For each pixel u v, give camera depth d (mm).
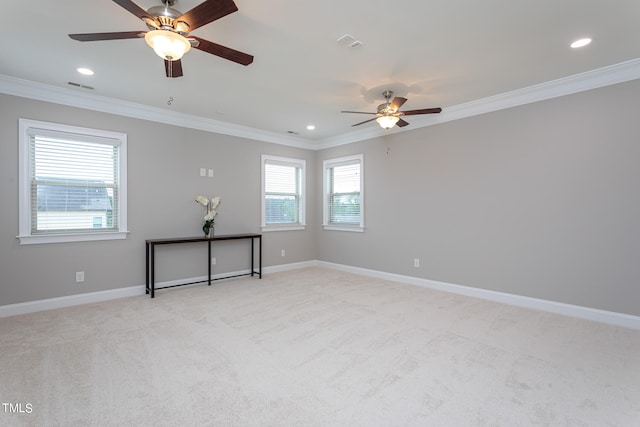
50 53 2723
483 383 2041
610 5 2068
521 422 1672
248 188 5277
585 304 3217
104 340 2682
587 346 2572
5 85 3238
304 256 6086
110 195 3953
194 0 2014
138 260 4141
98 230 3873
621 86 2994
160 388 1978
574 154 3266
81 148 3740
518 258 3656
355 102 3932
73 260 3662
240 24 2291
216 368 2229
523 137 3596
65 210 3652
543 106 3453
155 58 2812
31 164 3434
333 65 2938
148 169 4207
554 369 2213
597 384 2027
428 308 3561
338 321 3146
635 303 2947
